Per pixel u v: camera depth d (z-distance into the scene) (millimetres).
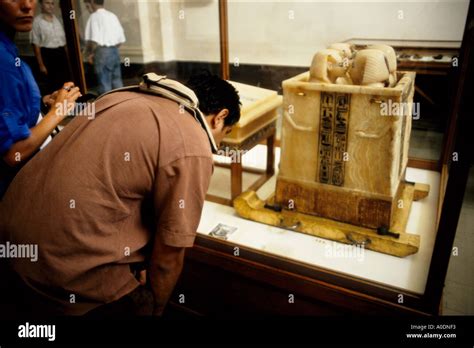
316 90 1707
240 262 1672
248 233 1849
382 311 1427
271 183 2395
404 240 1649
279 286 1614
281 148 1898
